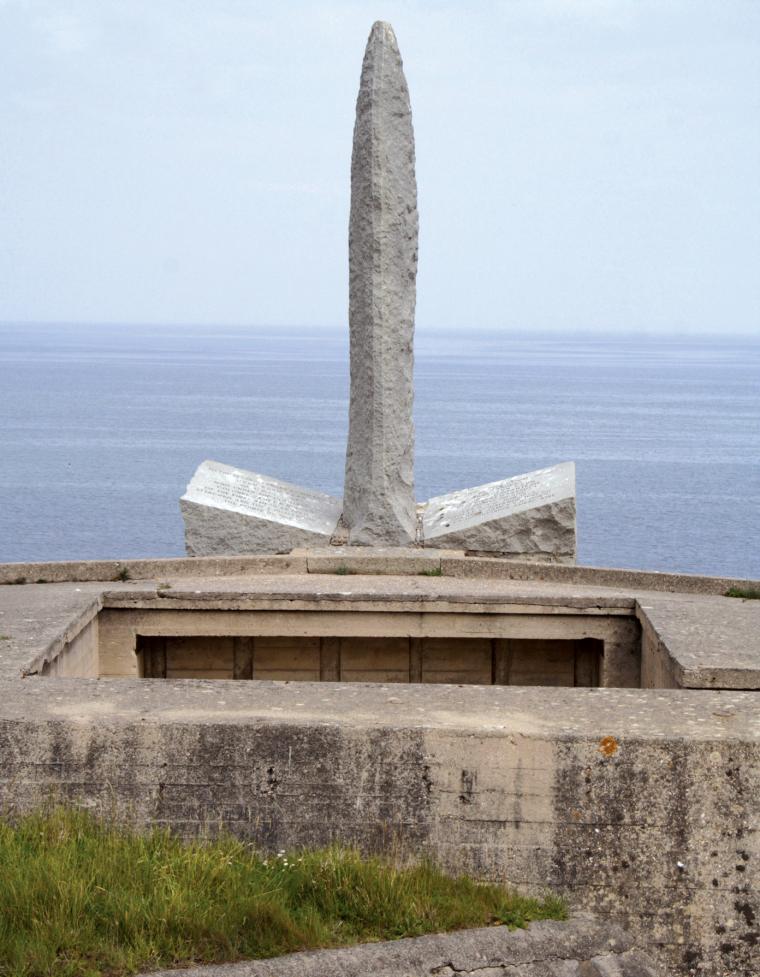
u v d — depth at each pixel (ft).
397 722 30.14
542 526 57.06
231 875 27.78
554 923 28.22
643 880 29.32
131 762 29.96
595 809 29.40
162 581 49.98
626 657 45.27
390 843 29.71
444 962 26.23
